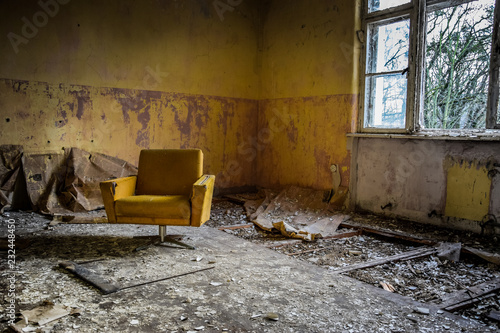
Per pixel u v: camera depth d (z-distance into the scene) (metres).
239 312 2.27
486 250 3.54
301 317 2.22
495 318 2.34
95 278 2.71
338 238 4.20
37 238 3.74
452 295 2.65
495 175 3.86
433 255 3.53
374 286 2.75
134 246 3.56
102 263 3.08
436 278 3.06
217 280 2.77
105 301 2.38
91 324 2.09
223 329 2.06
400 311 2.34
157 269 2.97
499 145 3.82
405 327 2.13
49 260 3.12
